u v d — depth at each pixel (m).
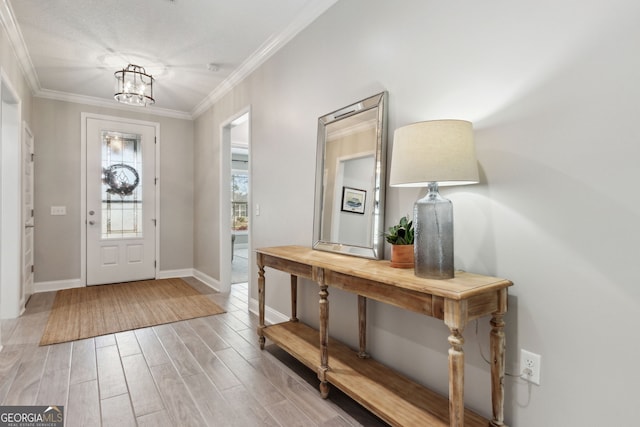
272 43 2.99
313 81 2.57
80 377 2.07
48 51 3.11
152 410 1.74
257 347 2.54
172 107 4.85
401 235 1.67
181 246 5.14
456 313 1.17
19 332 2.79
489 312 1.28
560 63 1.25
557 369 1.26
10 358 2.32
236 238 8.75
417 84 1.78
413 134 1.39
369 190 2.00
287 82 2.89
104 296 3.95
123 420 1.66
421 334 1.74
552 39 1.27
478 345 1.50
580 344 1.20
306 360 1.99
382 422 1.66
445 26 1.64
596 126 1.17
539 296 1.31
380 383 1.72
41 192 4.16
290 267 2.13
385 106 1.92
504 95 1.41
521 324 1.36
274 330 2.46
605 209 1.15
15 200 3.17
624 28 1.11
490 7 1.46
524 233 1.35
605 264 1.15
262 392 1.92
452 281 1.33
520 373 1.36
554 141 1.27
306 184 2.67
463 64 1.56
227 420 1.67
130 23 2.68
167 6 2.46
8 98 3.03
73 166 4.36
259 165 3.33
